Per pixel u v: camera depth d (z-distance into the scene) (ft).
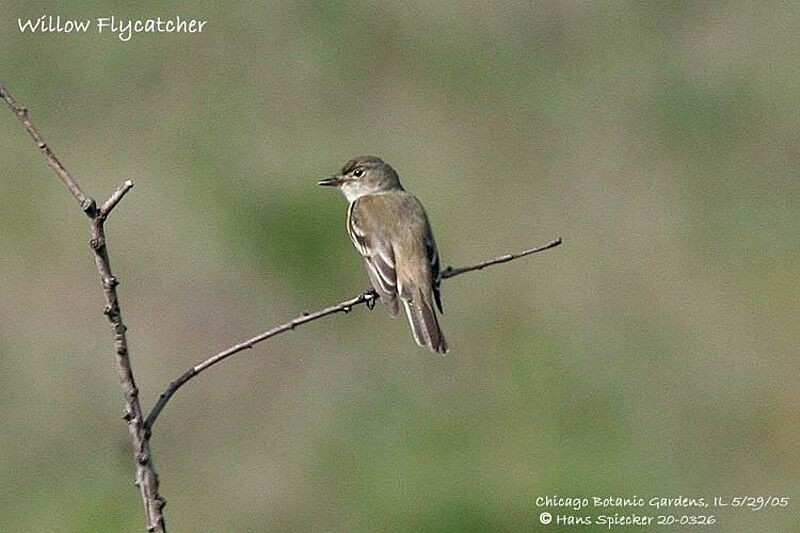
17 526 42.55
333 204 55.52
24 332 50.44
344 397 48.11
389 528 42.50
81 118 58.80
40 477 44.47
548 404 47.06
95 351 49.90
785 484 44.37
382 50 63.05
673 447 45.50
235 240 54.60
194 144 57.93
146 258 53.57
